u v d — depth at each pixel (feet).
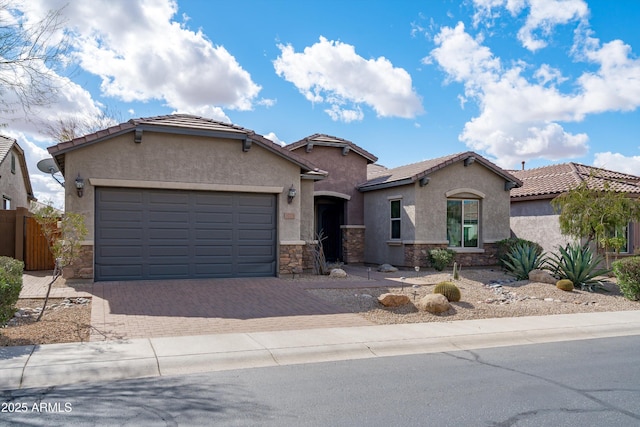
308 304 37.78
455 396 19.51
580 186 58.08
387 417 17.19
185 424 16.33
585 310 40.34
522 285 50.52
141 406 17.92
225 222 48.29
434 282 50.42
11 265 30.86
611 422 16.96
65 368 21.57
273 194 50.31
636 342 30.22
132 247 44.83
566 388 20.67
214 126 47.75
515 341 30.22
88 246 43.06
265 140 48.19
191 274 46.83
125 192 44.65
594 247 63.77
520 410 18.03
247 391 19.77
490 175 66.85
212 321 31.63
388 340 28.48
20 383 20.34
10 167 80.33
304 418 16.98
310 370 23.02
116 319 31.37
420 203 62.23
